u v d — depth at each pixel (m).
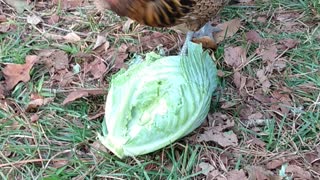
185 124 0.66
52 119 0.72
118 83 0.68
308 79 0.78
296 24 0.86
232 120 0.72
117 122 0.66
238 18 0.86
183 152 0.68
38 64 0.79
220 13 0.86
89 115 0.72
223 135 0.70
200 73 0.69
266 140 0.71
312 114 0.73
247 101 0.75
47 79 0.77
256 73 0.78
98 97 0.74
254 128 0.71
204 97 0.68
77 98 0.74
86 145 0.69
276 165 0.68
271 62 0.80
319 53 0.81
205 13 0.73
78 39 0.83
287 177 0.66
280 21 0.87
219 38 0.84
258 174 0.65
